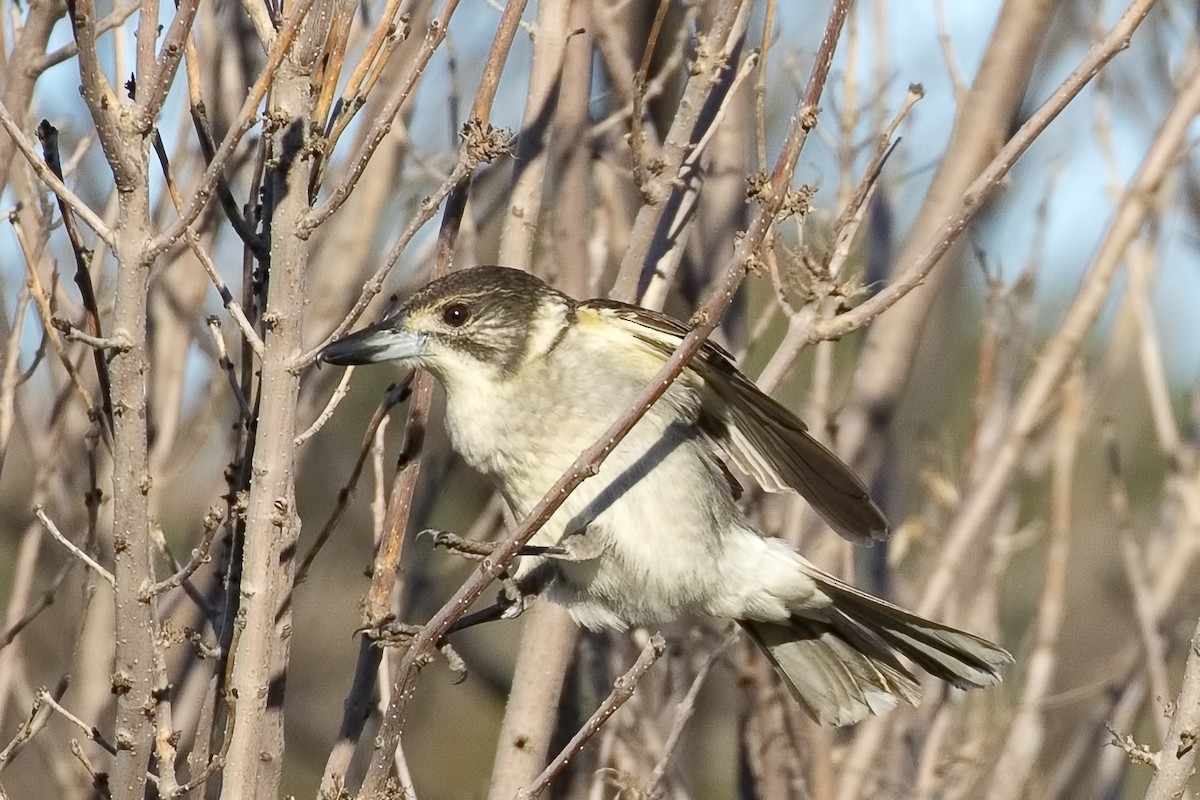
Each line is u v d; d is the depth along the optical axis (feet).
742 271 24.20
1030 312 38.91
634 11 38.78
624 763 34.22
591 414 30.99
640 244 31.94
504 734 31.22
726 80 34.86
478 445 31.32
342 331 24.35
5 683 30.89
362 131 33.45
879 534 31.22
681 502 31.01
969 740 36.55
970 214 28.71
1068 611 51.19
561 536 30.76
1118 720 36.19
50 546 40.63
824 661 32.73
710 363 30.73
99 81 22.16
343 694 52.37
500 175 39.47
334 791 26.13
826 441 34.73
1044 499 53.21
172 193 25.03
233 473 27.43
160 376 33.42
